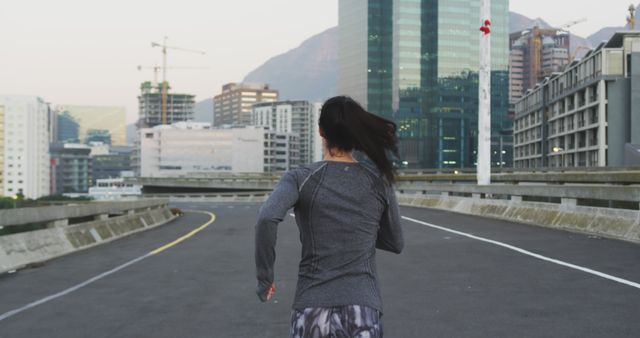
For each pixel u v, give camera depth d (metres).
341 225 2.62
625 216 12.34
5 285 8.33
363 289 2.56
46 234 11.41
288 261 10.40
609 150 89.94
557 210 15.25
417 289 7.58
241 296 7.43
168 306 6.89
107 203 15.36
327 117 2.72
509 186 18.23
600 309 6.34
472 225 16.61
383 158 2.71
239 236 15.46
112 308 6.83
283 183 2.68
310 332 2.52
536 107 123.69
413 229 15.52
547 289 7.44
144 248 12.80
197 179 80.00
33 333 5.80
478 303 6.74
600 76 90.12
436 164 199.88
